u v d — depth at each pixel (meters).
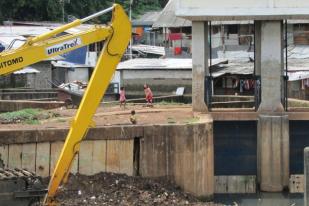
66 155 23.88
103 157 31.52
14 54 22.55
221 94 60.19
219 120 38.59
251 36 69.81
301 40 67.81
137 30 102.12
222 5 37.38
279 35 38.47
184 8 37.53
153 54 87.12
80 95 56.56
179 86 63.22
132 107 43.72
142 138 31.83
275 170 37.72
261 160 38.00
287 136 37.75
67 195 29.33
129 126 31.72
